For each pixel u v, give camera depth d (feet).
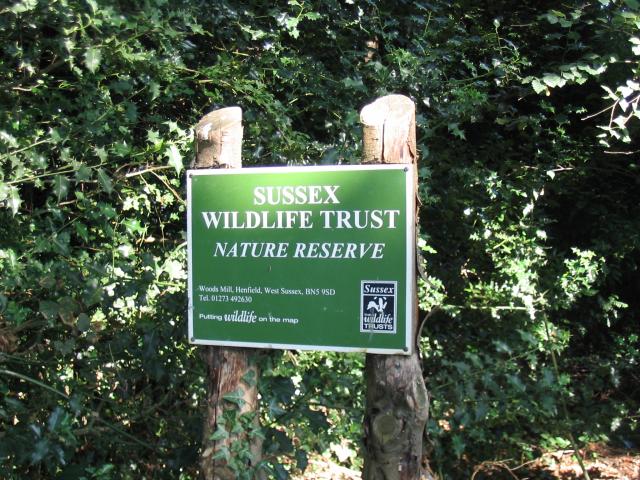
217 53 14.38
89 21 9.99
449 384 12.39
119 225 12.70
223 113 9.33
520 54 16.69
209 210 9.06
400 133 8.54
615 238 17.93
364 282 8.55
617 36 14.29
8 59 11.66
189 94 13.29
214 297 9.04
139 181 12.93
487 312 15.25
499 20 16.79
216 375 9.14
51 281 10.44
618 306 18.21
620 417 15.17
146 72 11.85
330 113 14.15
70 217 12.56
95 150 11.27
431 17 16.01
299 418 10.43
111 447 11.29
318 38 15.24
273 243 8.84
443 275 15.90
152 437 11.32
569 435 13.79
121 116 11.69
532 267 15.12
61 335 11.10
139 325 10.83
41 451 9.75
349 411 11.46
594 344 19.43
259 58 13.89
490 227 15.62
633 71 14.24
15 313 10.25
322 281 8.68
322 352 12.71
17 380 10.91
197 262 9.10
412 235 8.44
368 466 8.68
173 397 11.55
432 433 12.57
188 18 12.08
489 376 12.03
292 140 13.05
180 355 11.01
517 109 17.48
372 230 8.52
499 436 14.20
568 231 19.77
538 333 14.70
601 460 15.67
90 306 10.72
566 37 15.92
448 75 16.33
